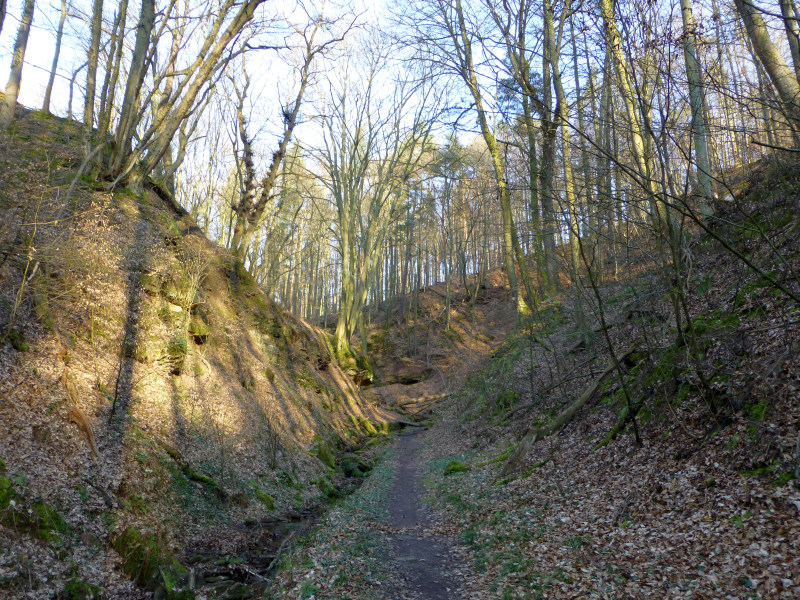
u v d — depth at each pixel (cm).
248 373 1814
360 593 636
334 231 3953
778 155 1165
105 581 688
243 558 894
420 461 1955
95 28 1712
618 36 747
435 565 780
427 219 5059
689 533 625
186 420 1253
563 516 827
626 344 1343
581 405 1282
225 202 3603
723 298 1084
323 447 1858
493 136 1753
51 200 1350
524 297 2434
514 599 577
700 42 702
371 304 6028
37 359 994
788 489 599
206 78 1731
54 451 831
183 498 998
